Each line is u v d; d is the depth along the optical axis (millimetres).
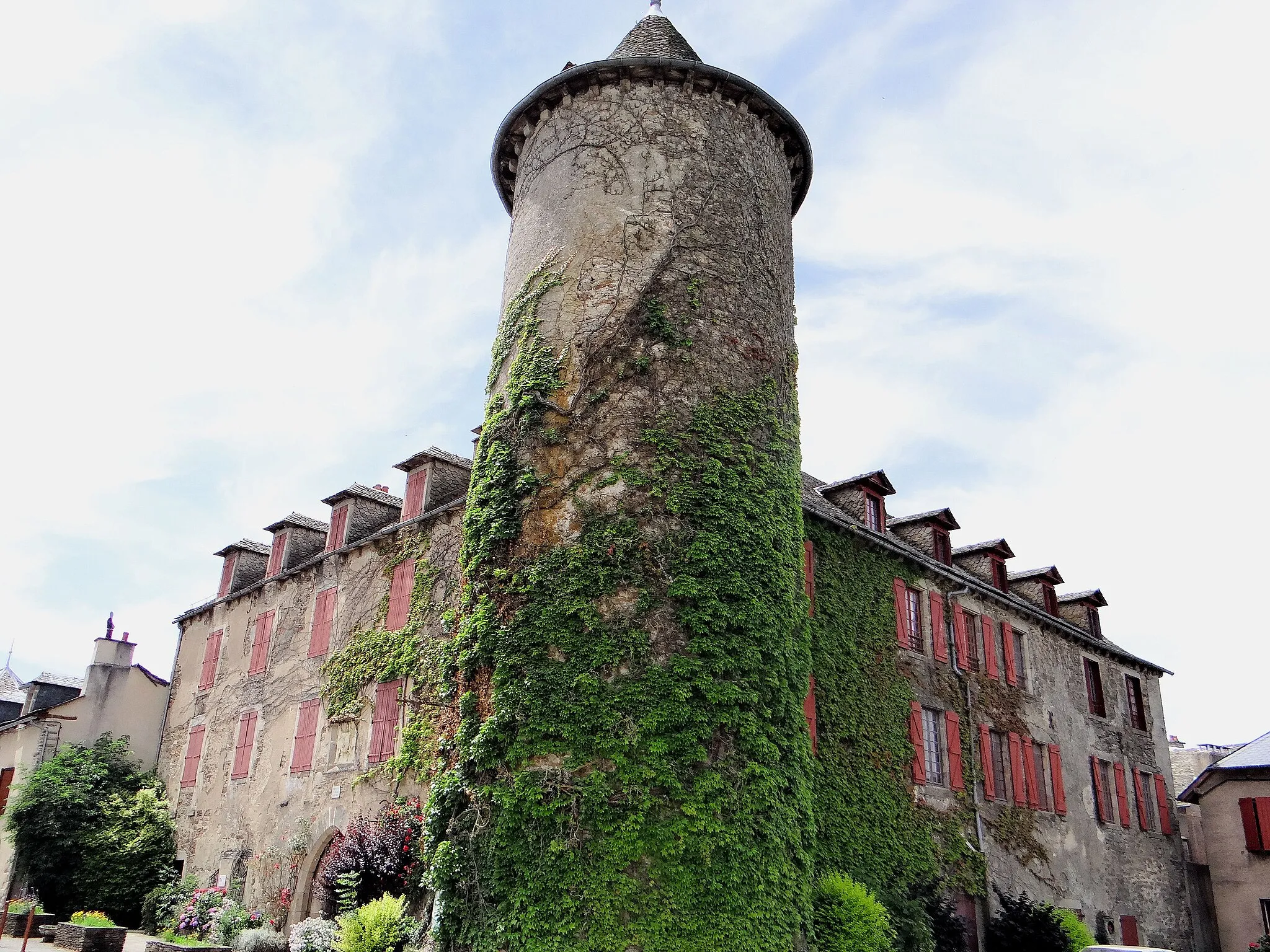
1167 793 23328
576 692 9570
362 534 18609
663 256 11586
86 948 14250
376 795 14828
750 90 12789
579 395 10930
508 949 8695
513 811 9195
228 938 15156
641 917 8688
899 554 16891
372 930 11492
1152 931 20625
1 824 22219
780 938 9234
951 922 14109
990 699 18156
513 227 13047
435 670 14680
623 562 10070
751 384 11578
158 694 23609
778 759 10070
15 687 34188
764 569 10742
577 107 12711
